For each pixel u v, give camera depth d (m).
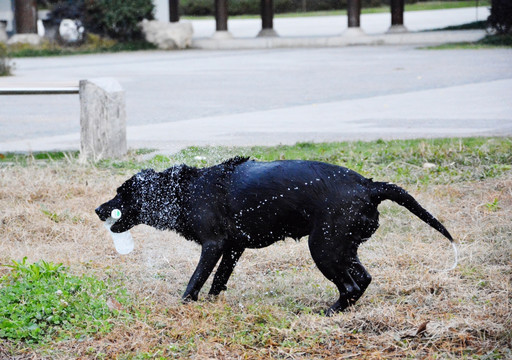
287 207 6.07
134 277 7.23
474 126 14.87
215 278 6.68
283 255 7.92
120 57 38.66
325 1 70.12
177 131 15.45
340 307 6.23
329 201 5.96
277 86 23.84
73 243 8.34
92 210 9.48
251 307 6.32
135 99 21.28
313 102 19.73
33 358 5.47
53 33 44.38
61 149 13.68
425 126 15.16
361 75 26.19
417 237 8.24
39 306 6.07
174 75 28.38
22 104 20.91
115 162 12.01
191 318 6.09
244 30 54.00
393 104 18.77
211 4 69.81
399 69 27.58
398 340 5.61
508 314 5.88
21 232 8.64
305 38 43.66
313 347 5.58
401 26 43.81
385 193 6.02
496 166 10.88
